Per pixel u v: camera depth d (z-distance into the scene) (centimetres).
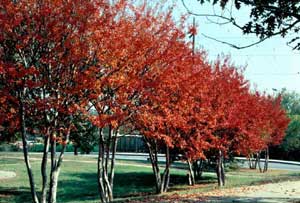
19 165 3572
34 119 1350
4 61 1173
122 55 1235
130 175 2975
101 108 1294
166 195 1612
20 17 1109
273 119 3253
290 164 4897
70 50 1142
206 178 2858
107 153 1666
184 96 1523
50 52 1145
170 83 1417
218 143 2034
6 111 1270
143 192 2220
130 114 1404
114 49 1200
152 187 2469
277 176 2748
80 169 3344
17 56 1246
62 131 1380
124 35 1232
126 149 6869
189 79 1507
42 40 1141
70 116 1297
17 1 1134
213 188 1894
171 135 1712
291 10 558
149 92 1377
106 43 1195
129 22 1275
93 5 1147
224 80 2003
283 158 5572
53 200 1383
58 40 1144
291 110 10381
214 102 1930
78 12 1141
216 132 2105
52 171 1388
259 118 2358
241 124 2048
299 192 1719
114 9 1219
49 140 1392
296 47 621
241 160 4019
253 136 2264
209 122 1847
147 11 1374
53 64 1151
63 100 1196
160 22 1399
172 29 1416
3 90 1177
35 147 5991
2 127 1755
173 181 2683
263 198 1520
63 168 3362
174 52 1403
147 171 3256
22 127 1295
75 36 1153
